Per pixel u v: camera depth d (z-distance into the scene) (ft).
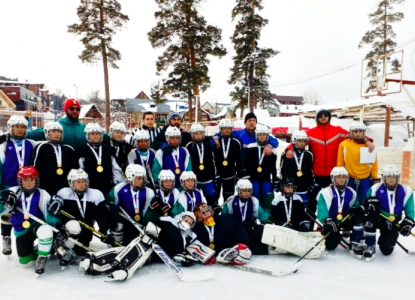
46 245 11.27
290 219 14.69
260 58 75.46
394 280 11.22
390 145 52.34
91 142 13.98
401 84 34.55
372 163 15.44
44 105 202.08
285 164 16.17
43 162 13.12
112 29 73.61
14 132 13.12
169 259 11.42
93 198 12.76
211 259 12.48
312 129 16.76
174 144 15.44
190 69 69.36
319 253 13.08
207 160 16.35
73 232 11.71
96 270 11.15
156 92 73.05
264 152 16.10
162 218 12.93
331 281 11.08
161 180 13.74
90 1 71.97
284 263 12.69
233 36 77.87
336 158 16.22
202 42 69.97
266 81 78.79
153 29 71.51
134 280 10.95
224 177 17.03
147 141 15.51
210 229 13.32
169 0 70.38
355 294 10.17
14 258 12.73
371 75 43.27
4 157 12.92
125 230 13.03
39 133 15.10
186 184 13.96
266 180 16.67
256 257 13.34
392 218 13.46
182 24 69.97
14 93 149.18
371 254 12.84
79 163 13.73
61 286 10.43
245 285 10.71
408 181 27.22
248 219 14.43
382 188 14.05
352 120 47.98
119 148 15.28
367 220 13.33
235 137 17.34
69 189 12.65
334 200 14.14
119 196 13.34
